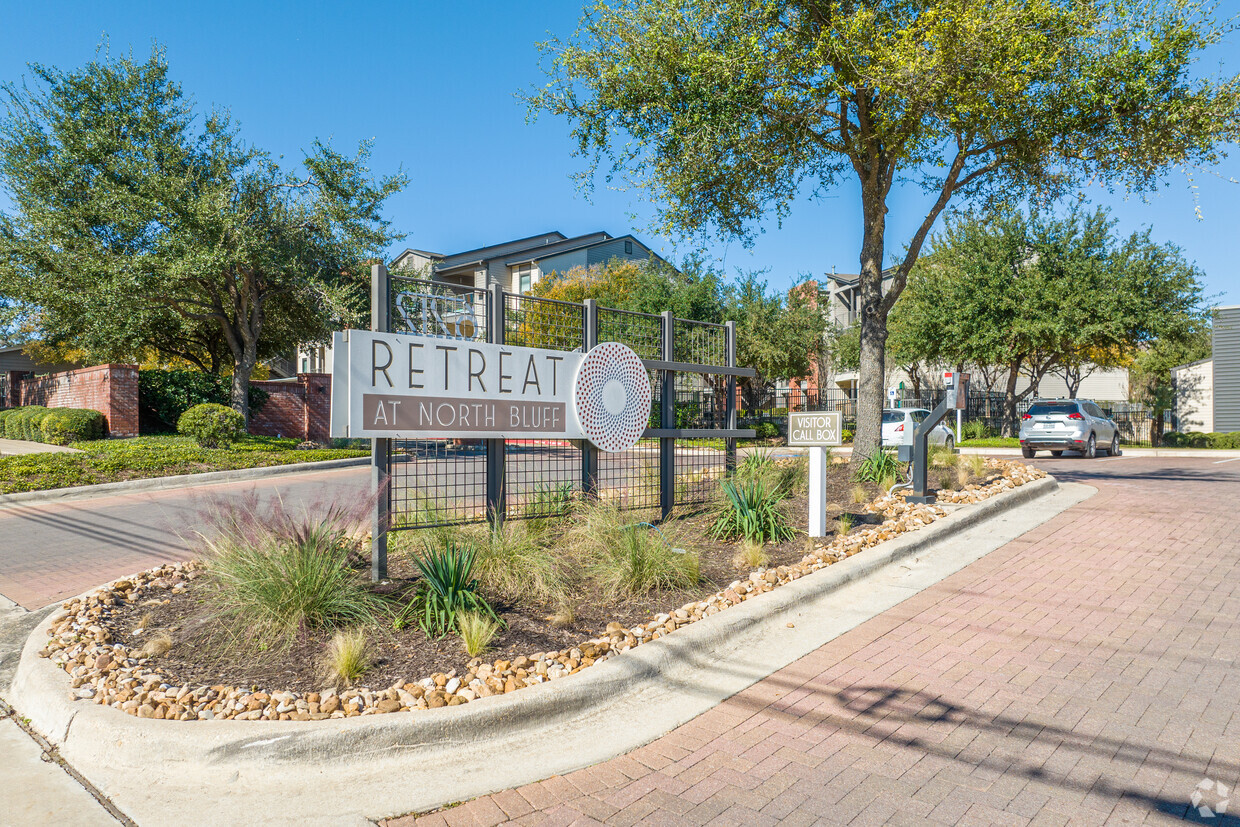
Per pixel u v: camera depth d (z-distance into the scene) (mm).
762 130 10438
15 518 10117
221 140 19000
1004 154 11547
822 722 3650
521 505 7262
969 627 4992
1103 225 24141
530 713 3633
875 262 11070
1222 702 3746
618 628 4590
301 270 19328
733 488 7102
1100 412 20188
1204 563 6566
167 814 2922
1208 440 24328
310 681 3836
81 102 18484
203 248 16953
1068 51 9594
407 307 6375
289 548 4668
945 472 10734
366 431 5523
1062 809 2824
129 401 19859
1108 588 5852
